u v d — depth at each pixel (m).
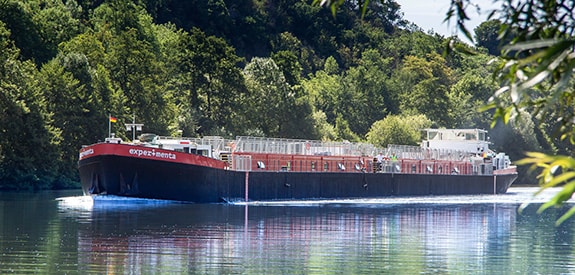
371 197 162.00
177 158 118.25
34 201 122.38
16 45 194.38
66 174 173.12
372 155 172.12
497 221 102.62
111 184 115.38
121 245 66.19
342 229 84.88
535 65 15.98
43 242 67.25
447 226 92.56
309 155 151.00
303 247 67.75
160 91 198.62
